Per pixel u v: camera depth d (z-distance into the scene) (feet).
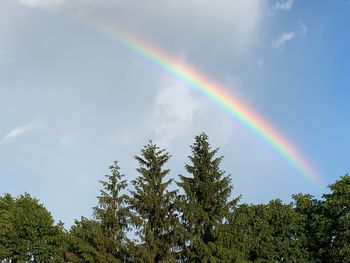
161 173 137.80
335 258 173.78
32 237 184.75
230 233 131.95
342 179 182.50
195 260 130.93
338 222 175.52
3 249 179.42
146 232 129.59
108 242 132.16
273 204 193.47
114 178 138.00
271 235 182.60
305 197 197.98
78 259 137.90
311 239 182.70
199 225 132.77
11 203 203.31
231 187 138.51
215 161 140.77
